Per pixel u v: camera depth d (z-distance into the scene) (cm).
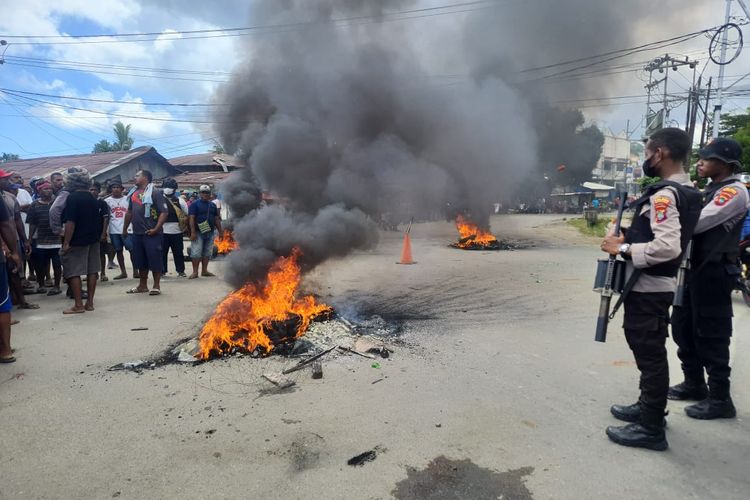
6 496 221
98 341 448
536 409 309
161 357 405
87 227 548
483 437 273
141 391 337
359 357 402
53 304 605
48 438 273
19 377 362
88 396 329
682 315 320
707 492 225
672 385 351
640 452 260
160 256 660
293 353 405
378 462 248
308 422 290
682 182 256
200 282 764
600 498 220
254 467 243
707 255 293
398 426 285
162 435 276
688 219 247
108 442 268
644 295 256
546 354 413
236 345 412
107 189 943
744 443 271
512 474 238
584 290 684
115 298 638
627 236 266
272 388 341
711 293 294
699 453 260
